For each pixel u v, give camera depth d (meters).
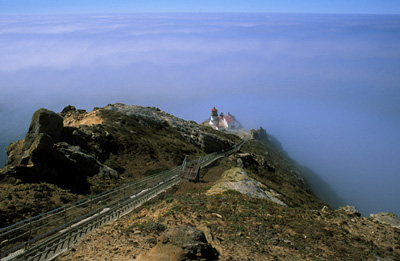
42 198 21.23
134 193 24.97
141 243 11.62
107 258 10.84
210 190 22.27
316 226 14.85
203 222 13.92
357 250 12.64
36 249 13.36
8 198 19.75
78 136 34.69
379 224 16.27
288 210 17.22
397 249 13.53
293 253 11.70
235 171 30.66
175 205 16.33
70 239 14.36
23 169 23.53
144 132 50.28
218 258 10.39
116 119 49.59
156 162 39.38
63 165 26.33
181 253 9.34
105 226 15.96
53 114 31.56
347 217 16.86
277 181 53.06
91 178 28.02
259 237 12.81
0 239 15.03
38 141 24.62
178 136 60.16
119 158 37.00
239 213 15.66
